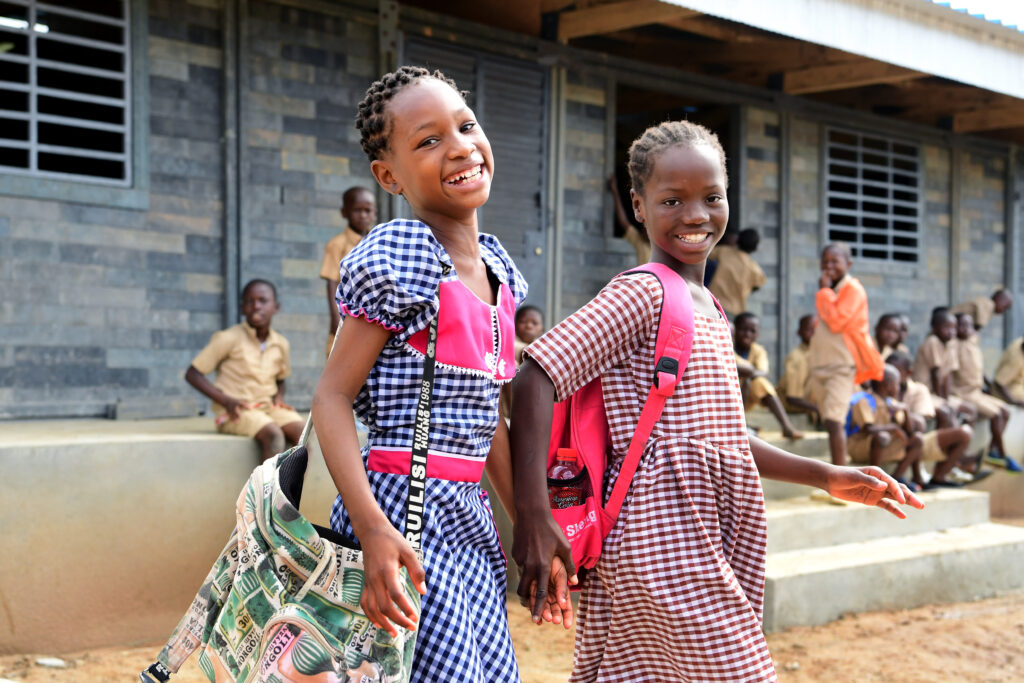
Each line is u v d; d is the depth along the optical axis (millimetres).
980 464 8484
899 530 6105
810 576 5070
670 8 7070
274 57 6473
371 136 1858
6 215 5488
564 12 7738
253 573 1675
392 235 1699
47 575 4219
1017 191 11398
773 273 9211
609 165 8148
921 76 9352
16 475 4148
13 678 3900
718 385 2113
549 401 2002
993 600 5797
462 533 1771
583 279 8047
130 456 4422
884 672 4352
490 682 1753
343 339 1688
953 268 10695
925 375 8227
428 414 1709
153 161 6016
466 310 1760
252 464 4773
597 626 2145
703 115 9727
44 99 7234
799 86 9133
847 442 6719
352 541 1639
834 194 9672
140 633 4453
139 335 5973
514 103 7543
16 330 5527
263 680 1607
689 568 2016
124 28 5859
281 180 6527
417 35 7055
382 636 1613
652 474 2049
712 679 2004
